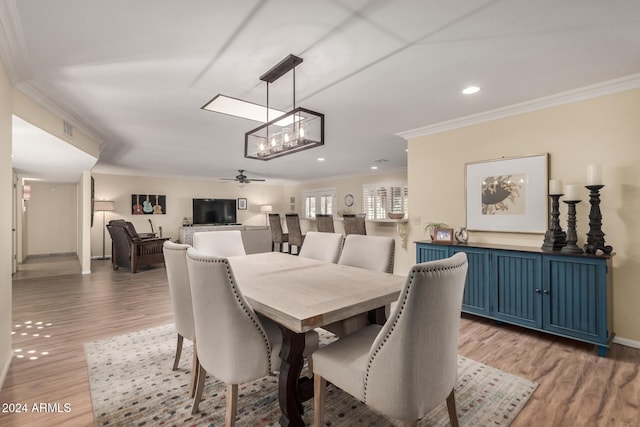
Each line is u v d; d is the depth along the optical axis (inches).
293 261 107.7
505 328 120.2
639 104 100.5
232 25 70.6
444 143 150.6
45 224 319.0
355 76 97.3
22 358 95.3
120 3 62.6
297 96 113.3
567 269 102.3
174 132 161.3
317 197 398.3
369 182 332.5
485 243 134.8
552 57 86.2
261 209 422.0
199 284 59.7
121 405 71.7
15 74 90.1
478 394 75.7
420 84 103.9
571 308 101.3
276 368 63.3
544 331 107.5
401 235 171.2
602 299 95.4
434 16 67.7
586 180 110.6
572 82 102.7
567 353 98.3
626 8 65.1
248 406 72.1
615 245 104.7
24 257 298.2
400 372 47.8
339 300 61.9
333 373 57.1
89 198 223.1
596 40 77.7
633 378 82.8
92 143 165.2
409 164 165.6
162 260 247.8
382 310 85.7
